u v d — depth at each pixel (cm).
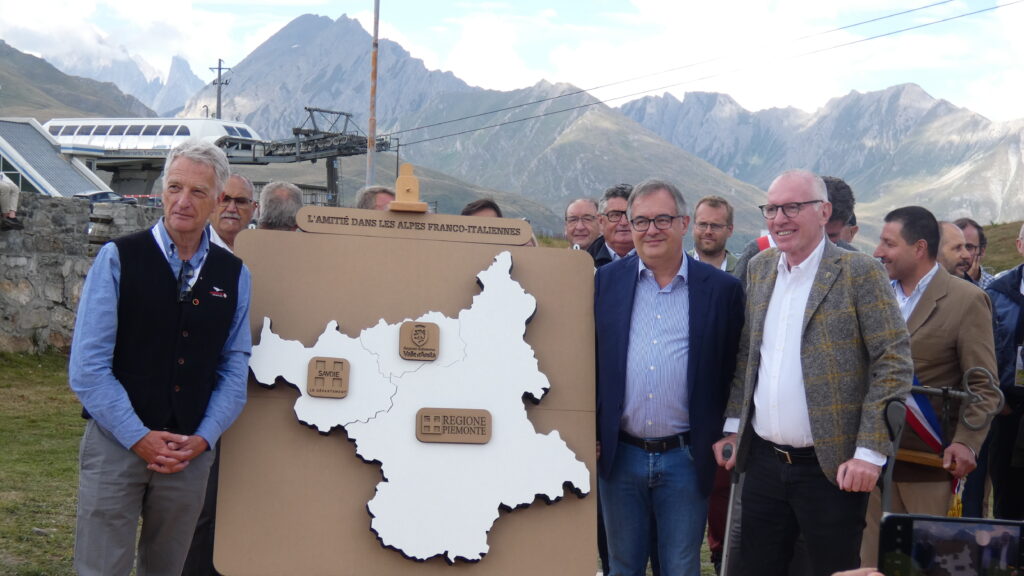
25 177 3634
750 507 392
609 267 421
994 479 546
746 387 390
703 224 605
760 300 391
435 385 369
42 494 660
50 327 1329
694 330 404
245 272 369
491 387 372
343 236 381
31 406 1025
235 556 356
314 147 4941
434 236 385
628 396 407
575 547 368
